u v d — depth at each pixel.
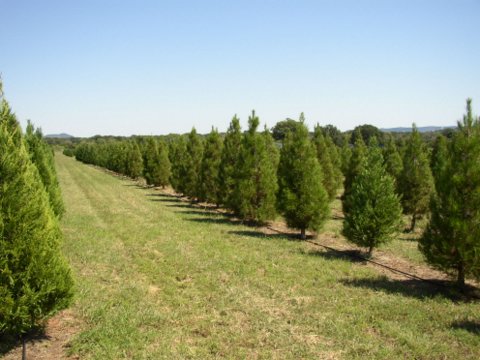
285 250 13.49
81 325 7.41
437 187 9.90
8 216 5.95
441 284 10.27
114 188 35.53
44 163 15.21
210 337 7.00
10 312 5.74
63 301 6.41
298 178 15.22
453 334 7.22
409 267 11.95
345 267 11.55
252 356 6.43
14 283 5.87
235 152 21.81
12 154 6.20
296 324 7.60
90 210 22.23
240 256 12.48
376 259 12.80
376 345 6.80
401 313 8.22
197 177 26.72
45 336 6.93
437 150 24.31
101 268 11.04
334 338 7.06
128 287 9.49
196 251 13.08
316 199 15.16
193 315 7.99
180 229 16.95
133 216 20.30
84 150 80.81
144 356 6.27
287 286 9.75
